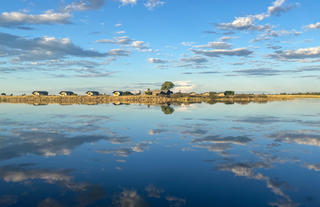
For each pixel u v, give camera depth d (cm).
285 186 960
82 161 1305
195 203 823
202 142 1761
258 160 1309
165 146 1641
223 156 1392
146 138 1916
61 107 5812
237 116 3503
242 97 11294
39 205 811
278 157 1365
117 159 1340
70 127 2497
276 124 2656
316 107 5394
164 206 802
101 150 1538
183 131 2230
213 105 6356
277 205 805
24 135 2055
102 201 841
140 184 991
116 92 11712
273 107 5425
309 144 1684
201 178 1052
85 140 1844
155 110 4691
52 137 1964
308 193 897
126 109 5028
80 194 896
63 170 1162
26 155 1426
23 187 959
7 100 11025
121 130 2302
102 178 1059
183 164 1248
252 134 2064
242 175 1083
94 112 4306
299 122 2811
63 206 805
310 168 1172
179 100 10444
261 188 943
